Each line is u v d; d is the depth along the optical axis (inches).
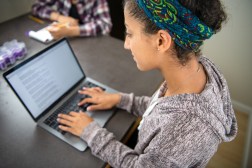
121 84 38.8
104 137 28.2
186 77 21.1
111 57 44.6
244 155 61.9
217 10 18.1
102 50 46.6
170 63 20.9
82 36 51.1
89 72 40.9
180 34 17.9
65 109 33.7
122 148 27.5
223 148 65.2
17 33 51.2
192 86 21.2
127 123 32.8
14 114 33.1
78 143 29.2
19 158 27.8
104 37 51.0
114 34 82.8
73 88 37.2
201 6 17.3
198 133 19.5
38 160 27.6
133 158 26.1
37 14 58.1
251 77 69.6
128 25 20.7
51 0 60.5
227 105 23.9
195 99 19.6
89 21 59.5
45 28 52.1
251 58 66.4
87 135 28.9
